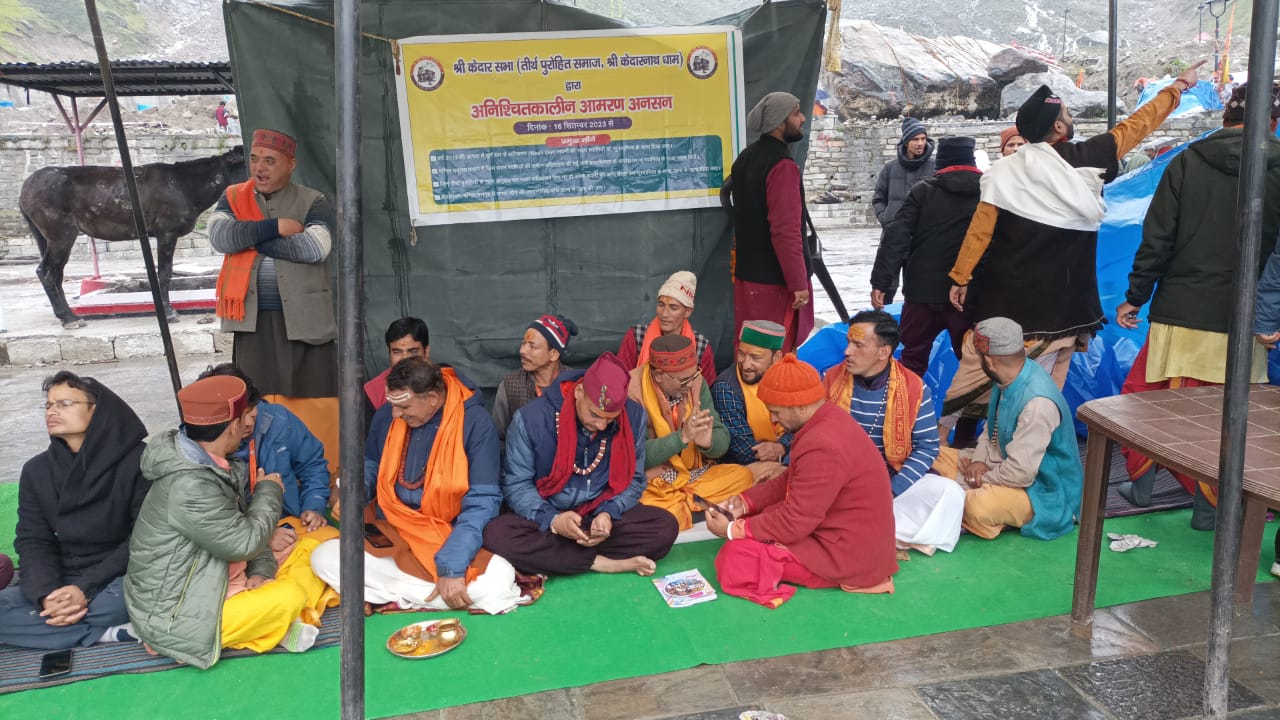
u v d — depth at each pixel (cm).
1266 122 209
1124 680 267
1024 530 370
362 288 189
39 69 828
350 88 182
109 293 944
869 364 356
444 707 258
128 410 312
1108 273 499
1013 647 286
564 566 334
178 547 280
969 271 415
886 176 714
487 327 474
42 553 298
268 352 411
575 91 455
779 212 420
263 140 388
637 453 352
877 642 291
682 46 458
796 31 467
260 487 302
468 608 313
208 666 279
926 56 2100
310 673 278
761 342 392
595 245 474
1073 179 386
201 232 1589
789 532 320
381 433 353
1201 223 363
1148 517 391
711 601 320
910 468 363
